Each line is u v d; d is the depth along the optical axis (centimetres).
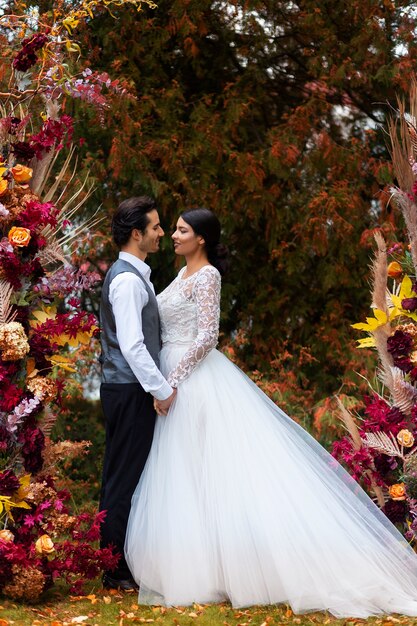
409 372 399
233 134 623
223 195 616
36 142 365
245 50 627
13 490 345
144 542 373
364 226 641
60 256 378
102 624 331
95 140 613
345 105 663
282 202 646
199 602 360
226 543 358
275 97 669
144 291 390
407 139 402
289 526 358
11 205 362
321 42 630
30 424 360
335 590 350
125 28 603
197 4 595
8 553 343
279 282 668
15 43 423
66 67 371
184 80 655
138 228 398
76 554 363
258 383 594
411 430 398
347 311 664
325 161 632
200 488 374
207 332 388
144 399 388
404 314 404
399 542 374
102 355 400
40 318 373
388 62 620
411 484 380
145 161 598
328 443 575
